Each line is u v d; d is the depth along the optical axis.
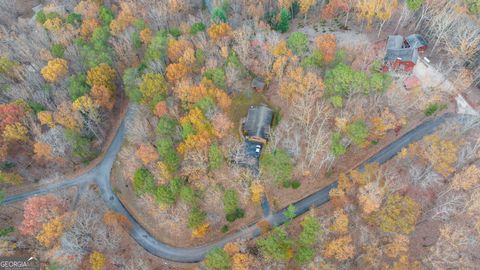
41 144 98.38
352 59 109.88
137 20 123.25
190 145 91.00
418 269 73.69
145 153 90.69
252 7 129.25
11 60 118.44
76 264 87.12
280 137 97.50
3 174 102.75
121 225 100.44
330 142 91.75
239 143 100.38
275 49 102.69
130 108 121.44
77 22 133.38
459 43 106.38
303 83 94.62
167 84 105.19
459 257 74.69
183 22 128.25
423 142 89.38
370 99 96.12
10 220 104.56
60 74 113.75
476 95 105.25
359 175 83.62
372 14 115.56
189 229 97.75
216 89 98.88
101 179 112.50
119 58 121.44
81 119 104.94
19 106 103.00
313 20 138.38
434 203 87.25
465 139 92.12
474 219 81.81
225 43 110.81
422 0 112.44
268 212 96.31
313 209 86.62
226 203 88.44
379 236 80.62
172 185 88.00
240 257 78.31
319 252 78.88
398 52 110.44
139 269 90.94
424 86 106.56
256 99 114.19
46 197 89.94
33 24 143.75
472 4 111.06
